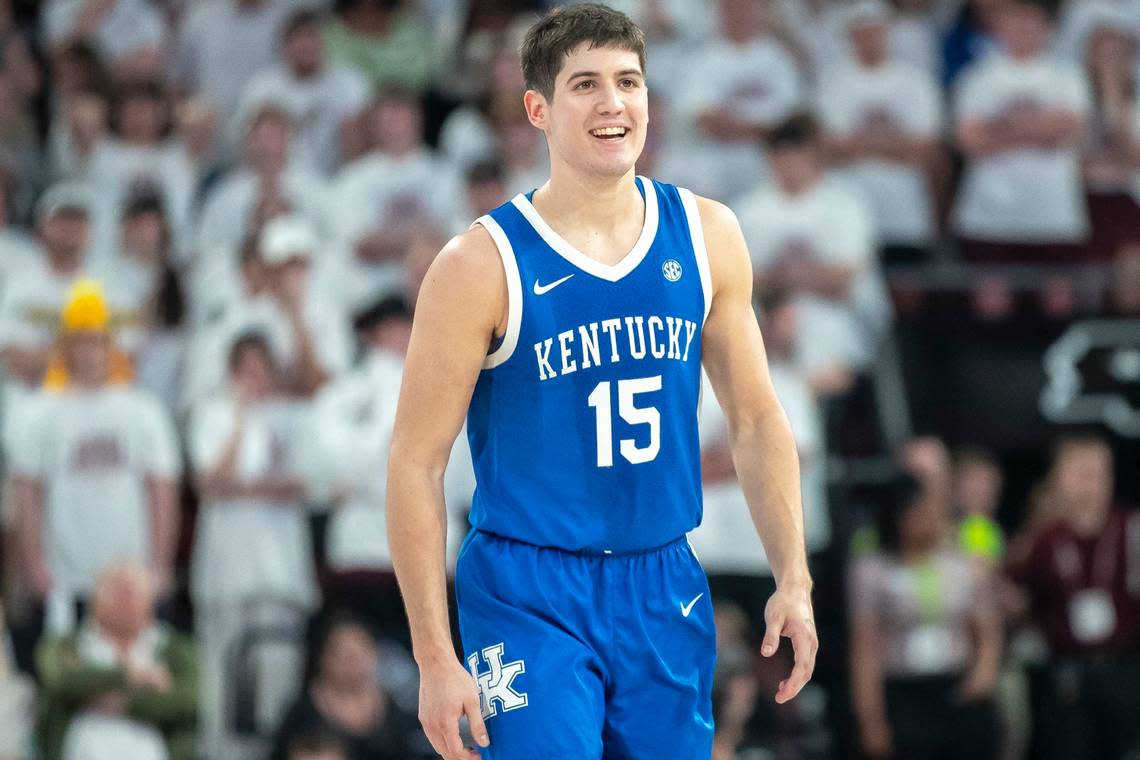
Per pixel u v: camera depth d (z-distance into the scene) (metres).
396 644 27.22
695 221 12.34
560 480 11.95
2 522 29.14
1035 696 29.67
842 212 32.84
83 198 34.47
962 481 30.27
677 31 38.66
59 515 27.36
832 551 29.70
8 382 30.98
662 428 12.05
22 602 27.95
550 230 12.00
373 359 28.33
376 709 25.19
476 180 31.31
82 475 27.48
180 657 25.94
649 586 12.11
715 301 12.41
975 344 33.78
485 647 11.94
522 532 11.98
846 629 29.06
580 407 11.92
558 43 11.87
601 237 12.07
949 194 37.12
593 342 11.90
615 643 11.96
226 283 31.94
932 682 27.75
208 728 27.14
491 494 12.12
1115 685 28.98
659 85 38.03
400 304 28.59
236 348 28.30
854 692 28.08
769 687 27.20
